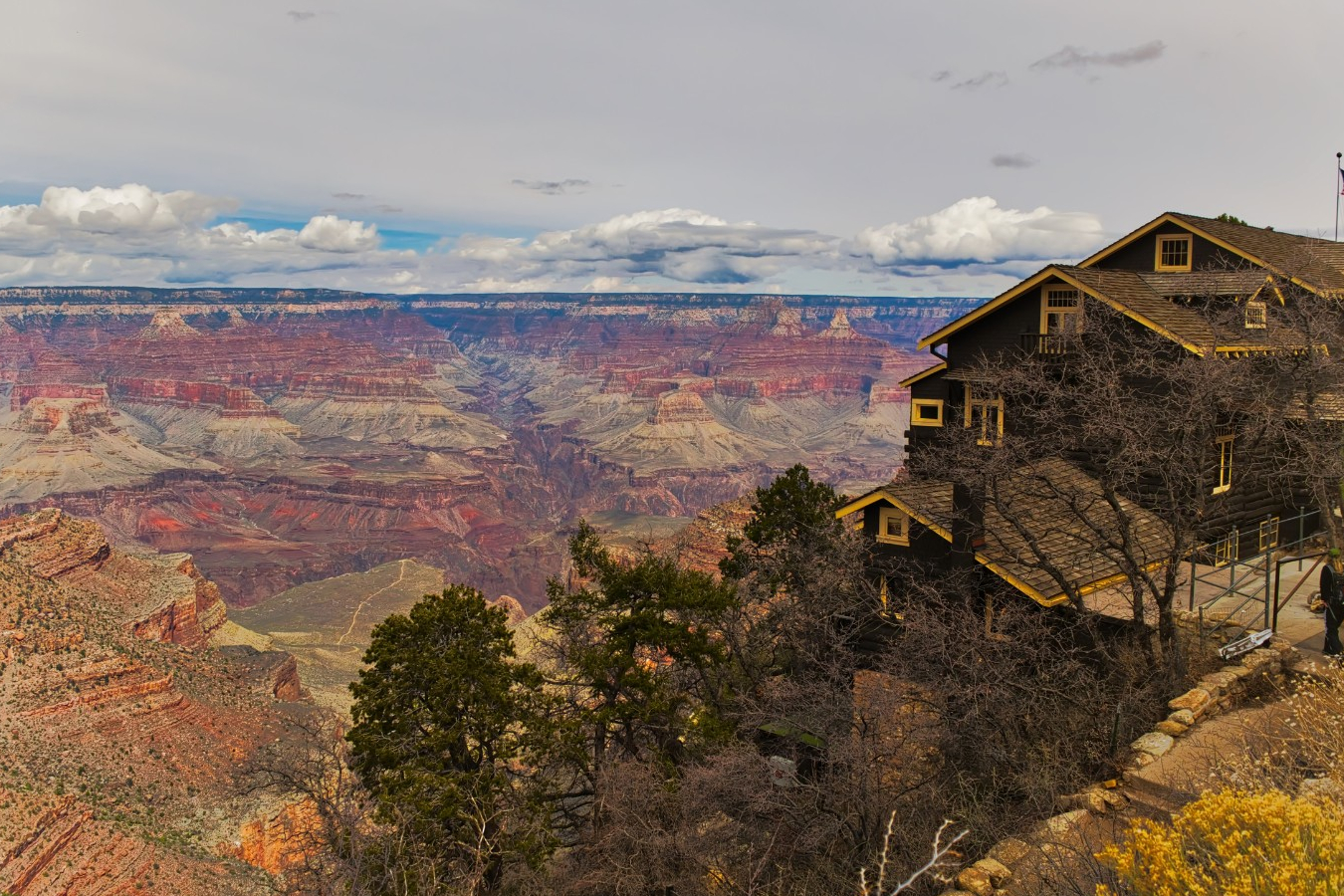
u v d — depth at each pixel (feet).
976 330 124.06
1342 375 82.28
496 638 95.30
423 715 90.33
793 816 69.10
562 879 78.38
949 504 92.48
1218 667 68.18
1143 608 71.97
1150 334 101.71
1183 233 127.65
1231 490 77.10
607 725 91.45
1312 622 76.59
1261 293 113.29
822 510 121.29
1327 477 80.23
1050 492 90.27
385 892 71.56
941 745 69.21
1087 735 62.64
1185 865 31.45
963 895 44.88
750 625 115.55
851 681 87.25
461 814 78.02
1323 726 49.29
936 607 81.51
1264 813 31.14
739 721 93.30
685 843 69.46
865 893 29.22
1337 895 27.27
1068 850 45.98
